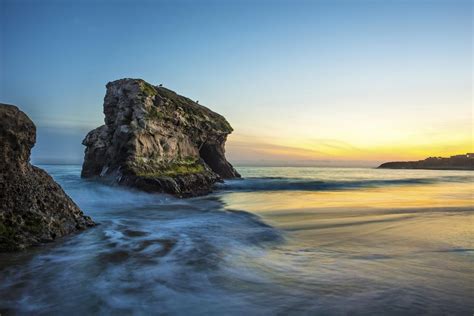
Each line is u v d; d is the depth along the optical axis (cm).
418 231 1188
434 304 585
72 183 2822
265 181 4538
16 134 1079
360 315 550
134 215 1681
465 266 784
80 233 1168
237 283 696
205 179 3547
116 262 841
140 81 3250
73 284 697
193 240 1087
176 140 3488
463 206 1903
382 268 773
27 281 714
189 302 613
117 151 3055
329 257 871
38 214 1069
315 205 2039
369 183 4425
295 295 631
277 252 930
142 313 575
